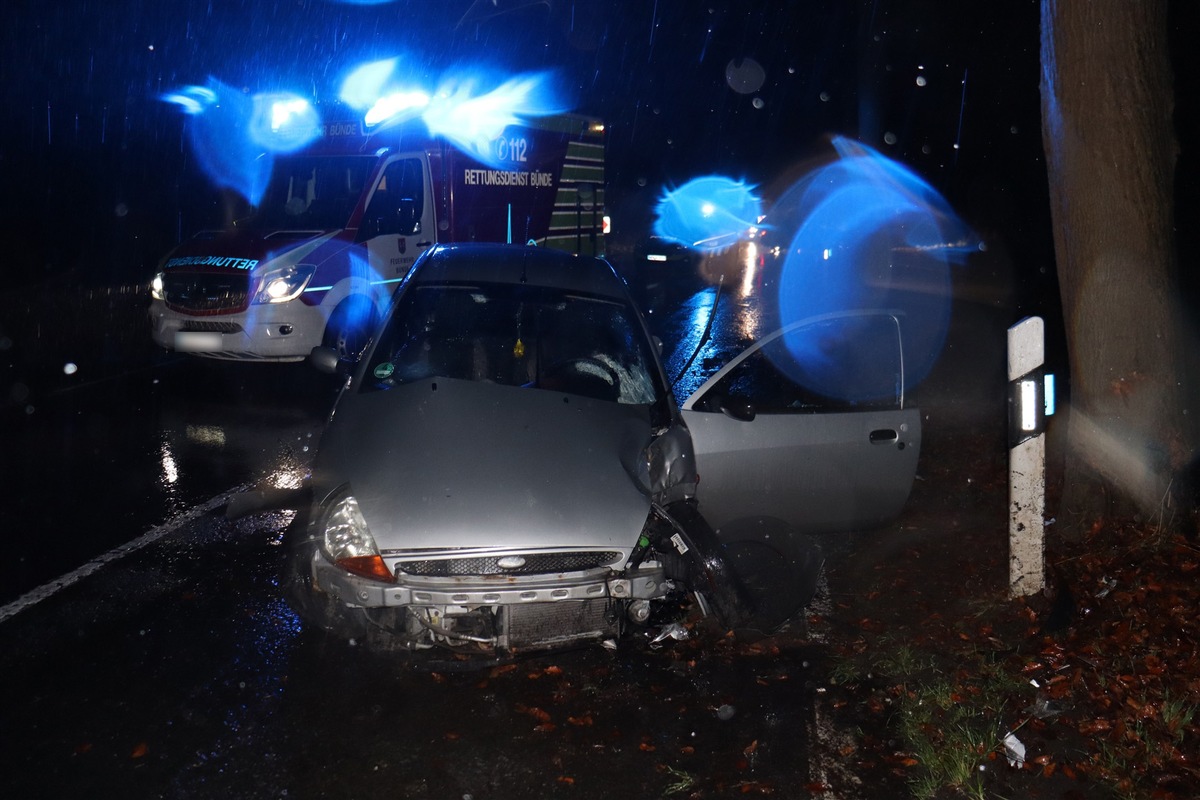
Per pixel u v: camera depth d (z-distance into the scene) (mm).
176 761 3838
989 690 4359
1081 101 5527
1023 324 5016
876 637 4977
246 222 10836
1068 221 5750
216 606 5223
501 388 5219
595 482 4555
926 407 10039
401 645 4402
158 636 4863
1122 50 5406
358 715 4191
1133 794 3672
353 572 4191
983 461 7926
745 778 3830
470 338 5668
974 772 3844
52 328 12617
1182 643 4574
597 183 14398
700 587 4543
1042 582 5152
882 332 5797
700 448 5340
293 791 3678
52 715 4129
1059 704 4250
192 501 6887
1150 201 5508
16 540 6086
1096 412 5711
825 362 5668
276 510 6707
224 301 9648
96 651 4695
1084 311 5711
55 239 18141
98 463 7684
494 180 11789
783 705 4352
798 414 5477
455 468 4512
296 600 4426
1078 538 5762
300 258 9734
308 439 8484
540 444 4746
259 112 11148
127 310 14195
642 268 20297
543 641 4395
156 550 5992
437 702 4305
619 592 4305
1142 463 5613
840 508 5656
